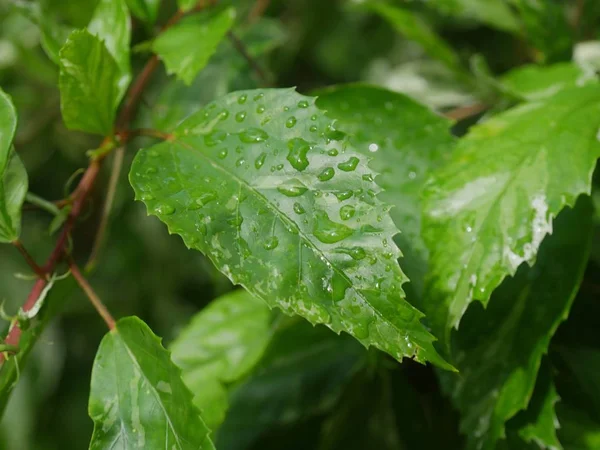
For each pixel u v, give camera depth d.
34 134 0.48
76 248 0.51
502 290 0.31
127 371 0.28
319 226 0.27
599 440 0.31
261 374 0.36
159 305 0.52
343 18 0.53
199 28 0.33
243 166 0.28
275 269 0.26
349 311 0.26
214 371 0.33
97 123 0.30
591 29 0.38
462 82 0.38
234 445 0.36
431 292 0.29
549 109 0.30
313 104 0.28
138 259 0.51
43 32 0.33
